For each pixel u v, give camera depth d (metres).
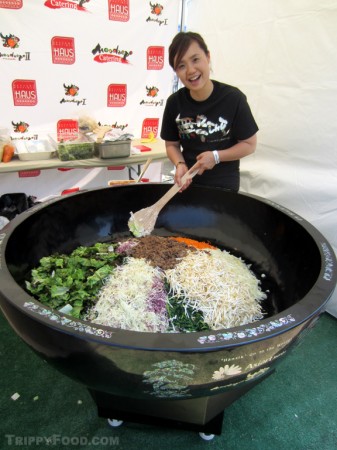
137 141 2.68
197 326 0.98
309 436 1.19
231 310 1.03
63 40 2.20
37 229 1.18
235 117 1.45
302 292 1.02
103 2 2.20
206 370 0.66
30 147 2.17
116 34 2.33
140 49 2.46
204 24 2.30
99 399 1.10
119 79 2.50
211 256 1.28
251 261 1.35
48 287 1.05
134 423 1.22
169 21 2.46
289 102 1.79
